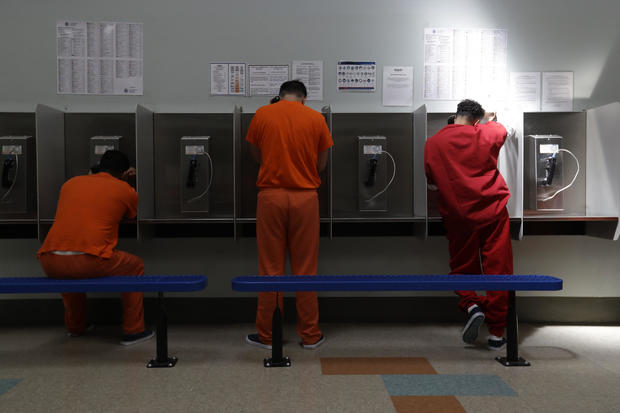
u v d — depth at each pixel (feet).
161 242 9.64
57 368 6.94
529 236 9.79
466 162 7.73
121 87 9.51
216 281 9.67
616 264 9.76
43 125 8.69
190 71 9.55
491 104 9.69
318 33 9.60
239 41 9.55
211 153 9.63
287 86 7.83
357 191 9.73
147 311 9.67
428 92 9.70
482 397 5.86
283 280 6.64
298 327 8.03
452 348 7.95
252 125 7.70
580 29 9.67
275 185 7.45
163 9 9.49
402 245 9.77
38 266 9.57
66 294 8.30
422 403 5.68
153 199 9.55
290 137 7.38
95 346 8.08
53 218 9.07
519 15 9.66
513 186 9.07
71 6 9.39
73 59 9.46
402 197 9.77
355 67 9.63
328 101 9.67
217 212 9.70
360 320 9.71
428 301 9.73
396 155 9.77
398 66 9.66
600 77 9.71
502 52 9.68
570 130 9.71
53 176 9.08
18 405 5.62
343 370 6.84
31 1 9.37
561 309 9.75
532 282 6.49
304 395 5.91
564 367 6.98
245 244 9.67
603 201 9.15
